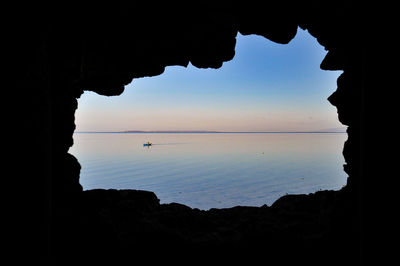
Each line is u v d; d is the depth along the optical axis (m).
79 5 4.48
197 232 6.22
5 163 2.74
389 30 3.01
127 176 83.62
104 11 5.06
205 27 6.72
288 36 6.74
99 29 5.54
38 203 3.21
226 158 134.25
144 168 99.31
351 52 5.07
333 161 112.88
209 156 143.38
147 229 5.75
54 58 4.42
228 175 89.62
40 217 3.23
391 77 2.98
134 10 5.68
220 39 7.19
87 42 5.96
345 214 5.09
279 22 6.43
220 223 6.77
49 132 3.59
